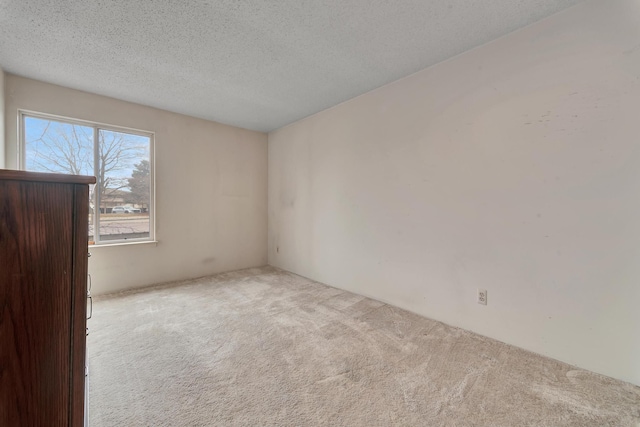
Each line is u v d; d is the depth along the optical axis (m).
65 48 2.00
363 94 2.85
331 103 3.11
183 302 2.70
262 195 4.31
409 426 1.20
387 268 2.68
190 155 3.52
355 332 2.08
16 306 0.61
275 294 2.96
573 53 1.60
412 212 2.45
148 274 3.20
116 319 2.29
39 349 0.64
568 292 1.65
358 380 1.52
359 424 1.21
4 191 0.59
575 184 1.61
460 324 2.14
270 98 2.95
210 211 3.72
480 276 2.03
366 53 2.08
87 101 2.74
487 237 1.98
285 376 1.55
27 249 0.62
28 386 0.64
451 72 2.15
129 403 1.32
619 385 1.46
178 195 3.42
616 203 1.49
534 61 1.74
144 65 2.24
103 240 2.94
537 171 1.75
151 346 1.87
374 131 2.76
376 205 2.76
